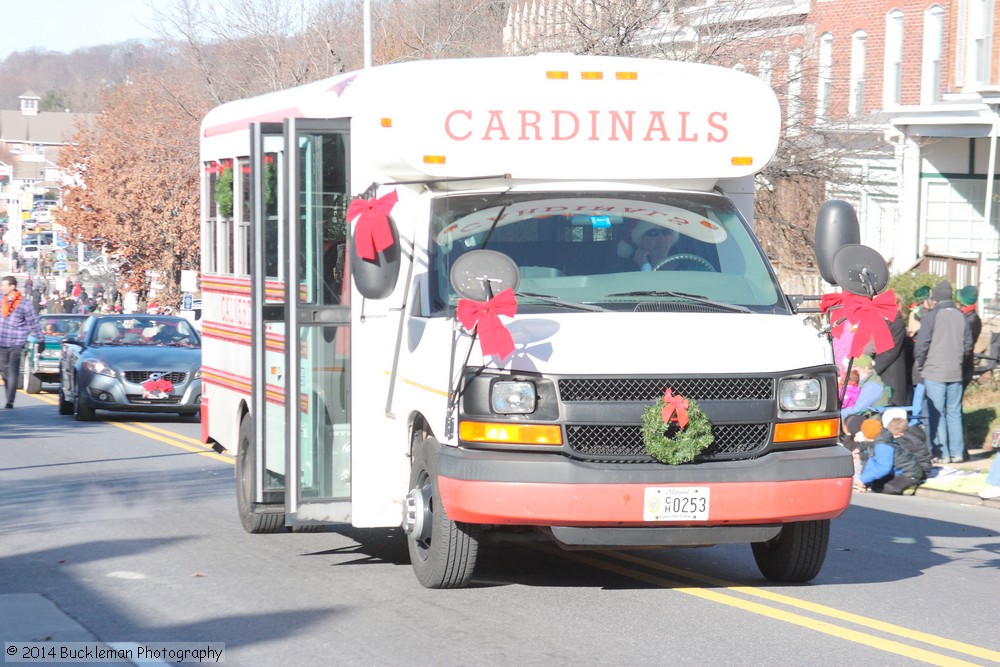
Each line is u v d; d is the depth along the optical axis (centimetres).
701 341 951
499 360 933
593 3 3161
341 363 1125
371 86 1041
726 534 948
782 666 824
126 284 7050
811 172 3170
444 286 1027
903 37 3834
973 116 3362
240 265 1364
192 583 1074
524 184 1066
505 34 3997
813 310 1054
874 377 1892
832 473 947
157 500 1569
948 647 877
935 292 1988
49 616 962
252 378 1144
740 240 1066
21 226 12800
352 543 1272
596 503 911
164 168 5681
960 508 1630
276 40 4244
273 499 1159
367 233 995
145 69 5422
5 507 1509
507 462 916
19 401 3178
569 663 827
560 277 1016
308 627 921
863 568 1170
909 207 3653
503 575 1103
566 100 1052
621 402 924
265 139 1182
